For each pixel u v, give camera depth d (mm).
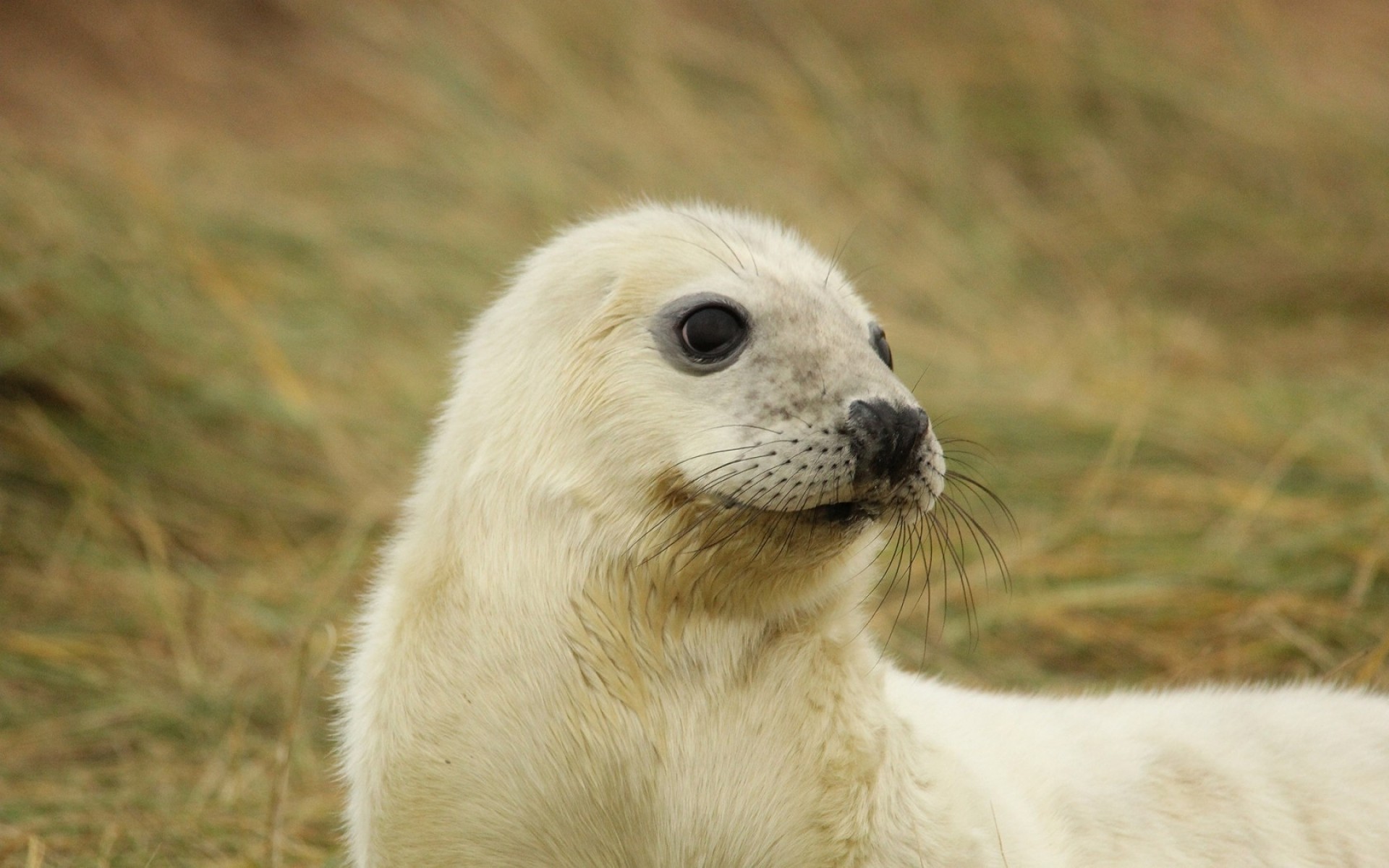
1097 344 33906
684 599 13383
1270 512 24719
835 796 13211
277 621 24312
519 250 35938
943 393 29688
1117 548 24766
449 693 13438
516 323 14500
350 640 21984
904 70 45750
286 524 27406
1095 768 15297
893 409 13219
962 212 40312
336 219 36812
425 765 13414
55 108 42750
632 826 13383
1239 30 47344
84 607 24688
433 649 13633
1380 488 24156
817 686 13438
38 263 29188
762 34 47312
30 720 21859
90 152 37344
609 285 14102
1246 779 15688
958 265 36938
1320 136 42812
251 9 48719
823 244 35875
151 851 18109
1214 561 23625
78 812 19266
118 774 20625
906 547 24578
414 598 13984
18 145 35906
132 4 47844
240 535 27125
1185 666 20781
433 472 14633
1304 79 46312
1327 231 39406
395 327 33406
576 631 13312
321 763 20609
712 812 13305
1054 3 48031
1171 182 42219
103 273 30391
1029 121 44500
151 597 24922
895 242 37406
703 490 13141
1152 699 17094
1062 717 16078
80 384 28344
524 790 13281
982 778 13938
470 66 42969
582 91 41875
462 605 13617
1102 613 23281
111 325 29422
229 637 24062
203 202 36812
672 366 13602
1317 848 15578
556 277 14430
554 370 13898
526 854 13406
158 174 38062
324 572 25750
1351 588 22406
